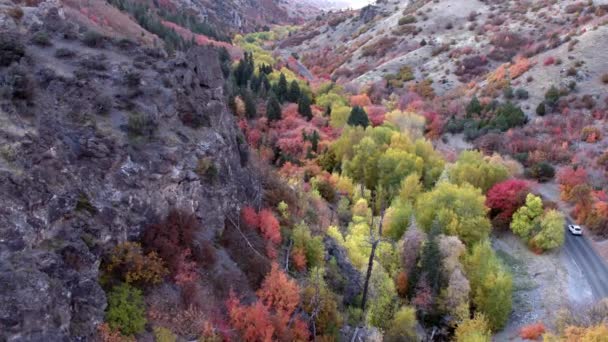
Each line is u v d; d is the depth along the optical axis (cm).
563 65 9969
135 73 3231
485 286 4616
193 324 2516
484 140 8494
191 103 3441
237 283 2978
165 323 2444
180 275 2659
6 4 3978
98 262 2295
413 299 4531
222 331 2595
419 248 4816
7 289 1762
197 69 3916
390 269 4859
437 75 12544
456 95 11081
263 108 8175
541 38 12338
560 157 7675
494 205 6334
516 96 9800
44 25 3669
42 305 1819
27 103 2491
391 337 3941
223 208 3319
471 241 5359
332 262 4003
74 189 2361
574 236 6100
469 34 14388
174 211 2894
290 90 9219
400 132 7712
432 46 14238
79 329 2016
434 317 4503
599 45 10044
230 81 8425
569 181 6800
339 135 7881
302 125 7825
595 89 9131
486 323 4356
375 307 4056
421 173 6844
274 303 3011
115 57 3494
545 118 8912
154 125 3017
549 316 4753
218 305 2767
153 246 2667
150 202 2752
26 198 2033
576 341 3719
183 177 2997
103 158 2605
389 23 17550
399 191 6372
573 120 8556
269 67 11056
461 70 12394
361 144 6838
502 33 13362
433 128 9400
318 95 10450
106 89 3089
